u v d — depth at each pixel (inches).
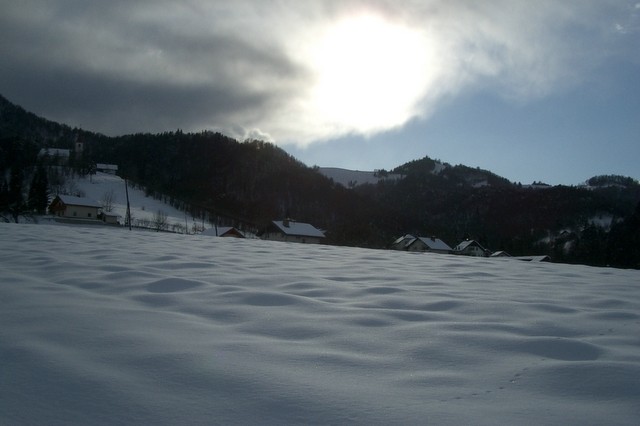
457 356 110.9
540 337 123.4
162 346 113.0
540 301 184.9
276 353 111.0
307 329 132.5
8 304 152.9
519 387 93.0
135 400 84.7
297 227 1887.3
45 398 84.7
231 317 145.7
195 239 523.8
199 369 98.9
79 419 78.1
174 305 161.0
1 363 99.3
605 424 78.3
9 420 77.2
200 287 191.8
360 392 90.0
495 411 82.5
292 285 207.2
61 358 102.7
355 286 208.2
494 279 260.1
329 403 85.0
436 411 82.4
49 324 129.3
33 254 288.0
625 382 94.2
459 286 223.3
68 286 190.2
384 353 112.8
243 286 202.8
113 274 218.2
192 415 80.1
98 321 134.6
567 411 82.7
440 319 147.8
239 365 102.0
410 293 193.6
